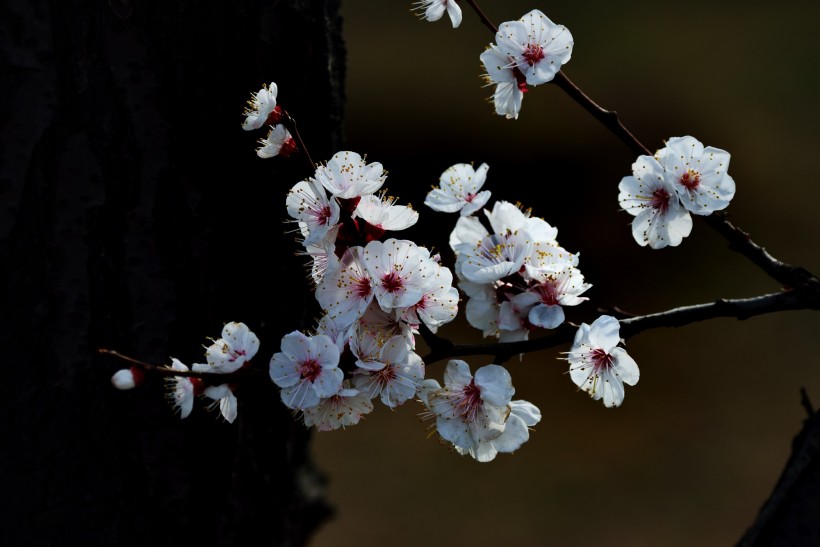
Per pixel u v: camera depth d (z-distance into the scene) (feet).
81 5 5.73
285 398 5.51
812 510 5.64
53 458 5.82
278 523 6.09
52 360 5.80
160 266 5.82
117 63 5.75
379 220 5.57
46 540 5.84
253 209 5.88
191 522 5.93
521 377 12.85
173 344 5.85
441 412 5.57
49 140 5.74
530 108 16.62
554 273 5.60
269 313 5.93
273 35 5.84
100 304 5.81
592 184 15.26
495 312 5.66
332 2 6.01
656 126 16.72
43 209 5.76
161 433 5.88
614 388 5.62
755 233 14.80
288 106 5.88
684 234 5.67
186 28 5.78
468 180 5.71
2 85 5.72
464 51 18.10
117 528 5.87
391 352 5.55
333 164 5.56
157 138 5.79
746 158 16.28
